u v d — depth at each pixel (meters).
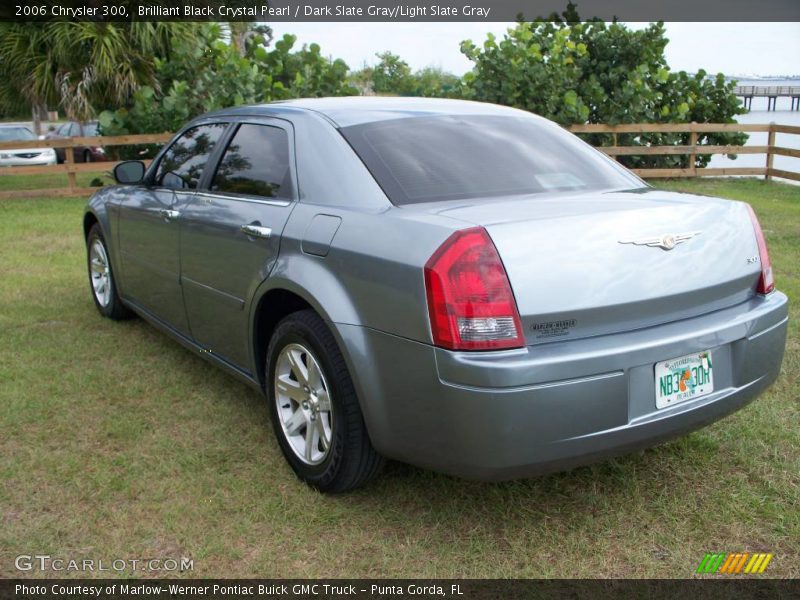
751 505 2.79
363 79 23.55
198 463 3.12
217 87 11.74
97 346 4.62
